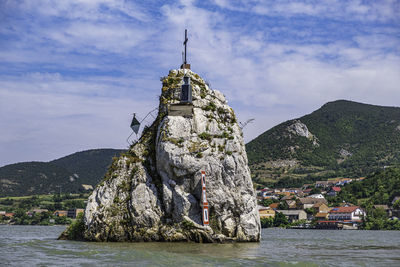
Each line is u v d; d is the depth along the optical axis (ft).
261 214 557.74
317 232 369.91
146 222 149.38
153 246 129.39
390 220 478.59
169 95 172.14
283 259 104.58
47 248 122.83
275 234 303.07
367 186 613.11
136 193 153.17
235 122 166.40
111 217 152.35
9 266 87.04
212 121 160.76
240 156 156.97
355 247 156.15
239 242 148.46
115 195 157.07
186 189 151.02
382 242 193.36
